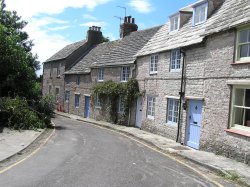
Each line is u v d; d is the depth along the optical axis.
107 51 36.34
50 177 9.66
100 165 11.71
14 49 25.53
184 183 9.90
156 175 10.71
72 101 42.31
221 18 16.06
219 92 15.06
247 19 13.23
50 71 51.75
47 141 17.16
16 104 21.47
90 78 36.88
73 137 19.42
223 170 11.62
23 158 12.41
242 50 14.02
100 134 21.89
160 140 19.31
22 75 26.00
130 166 11.84
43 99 25.34
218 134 14.93
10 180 9.16
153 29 30.88
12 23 39.56
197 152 15.39
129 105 26.86
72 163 11.84
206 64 16.33
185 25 21.44
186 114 18.25
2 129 19.70
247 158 12.91
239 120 14.15
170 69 20.92
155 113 22.59
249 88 13.43
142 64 25.61
